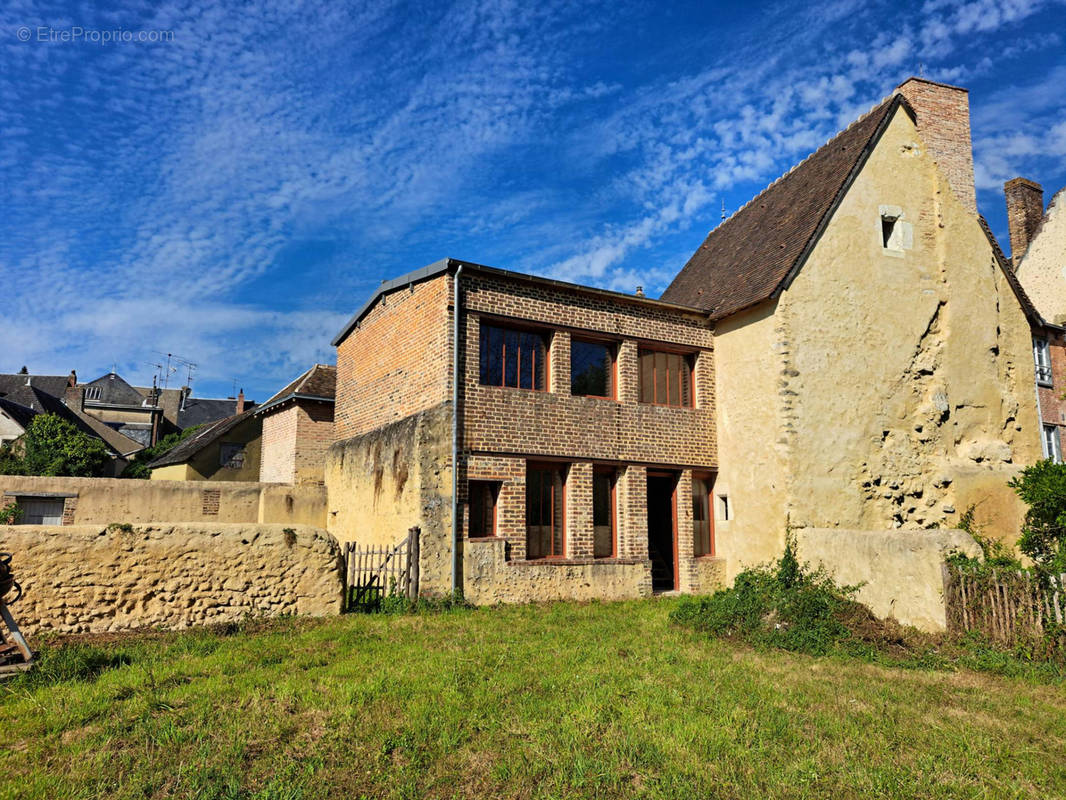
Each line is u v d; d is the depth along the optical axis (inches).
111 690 258.2
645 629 410.0
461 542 489.7
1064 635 327.3
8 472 990.4
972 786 199.9
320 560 411.2
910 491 564.1
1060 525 411.2
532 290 543.5
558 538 541.0
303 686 267.6
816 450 534.6
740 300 587.8
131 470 1226.0
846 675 319.6
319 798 184.1
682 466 592.1
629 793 191.5
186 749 211.2
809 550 487.8
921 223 617.6
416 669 295.7
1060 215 884.6
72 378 1785.2
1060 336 796.6
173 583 365.4
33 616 333.1
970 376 609.0
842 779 202.1
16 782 187.9
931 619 382.6
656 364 612.1
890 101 624.1
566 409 547.8
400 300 581.3
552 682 283.6
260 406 947.3
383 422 598.2
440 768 203.2
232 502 711.7
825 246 568.4
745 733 234.2
